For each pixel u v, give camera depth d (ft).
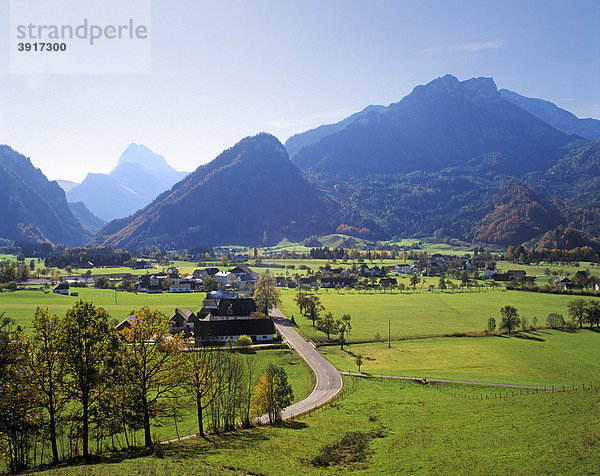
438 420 187.93
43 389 146.41
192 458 144.46
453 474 125.59
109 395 159.33
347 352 347.36
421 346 363.15
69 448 162.61
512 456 133.90
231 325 377.91
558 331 412.98
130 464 130.82
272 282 630.33
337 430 181.06
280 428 187.21
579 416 168.25
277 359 320.50
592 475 114.21
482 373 291.99
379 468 135.85
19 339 149.07
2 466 147.74
